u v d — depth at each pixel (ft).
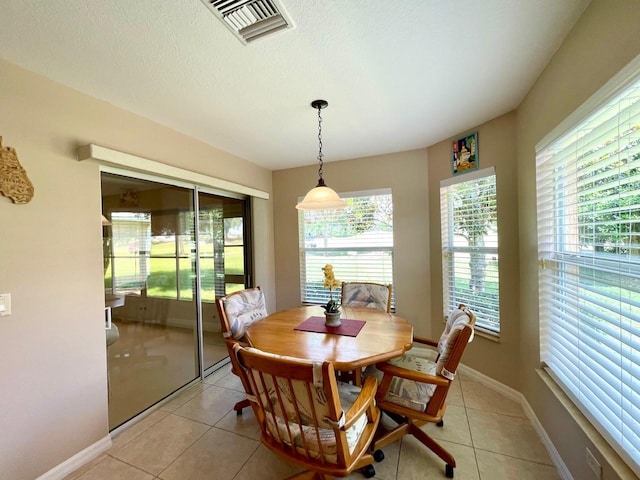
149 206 7.79
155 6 3.76
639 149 3.34
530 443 5.83
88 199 5.89
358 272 11.34
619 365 3.68
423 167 10.19
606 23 3.68
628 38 3.32
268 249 12.35
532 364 6.51
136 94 6.07
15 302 4.80
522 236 6.97
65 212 5.50
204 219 9.50
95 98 6.10
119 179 6.99
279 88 6.02
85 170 5.85
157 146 7.50
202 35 4.37
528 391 6.75
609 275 4.06
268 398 4.01
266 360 3.64
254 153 10.36
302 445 3.97
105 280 6.81
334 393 3.42
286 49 4.77
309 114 7.27
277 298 12.71
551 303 5.83
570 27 4.43
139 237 7.55
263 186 12.19
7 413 4.69
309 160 11.35
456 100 6.72
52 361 5.25
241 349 3.97
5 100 4.76
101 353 6.03
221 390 8.30
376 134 8.80
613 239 3.96
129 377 7.31
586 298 4.58
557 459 5.19
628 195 3.58
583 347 4.63
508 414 6.81
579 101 4.32
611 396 3.84
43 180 5.19
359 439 4.18
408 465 5.33
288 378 3.55
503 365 7.71
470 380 8.49
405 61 5.19
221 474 5.22
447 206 9.56
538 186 6.06
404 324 6.81
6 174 4.72
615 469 3.56
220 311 6.79
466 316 5.43
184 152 8.36
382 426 6.38
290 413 3.87
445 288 9.59
